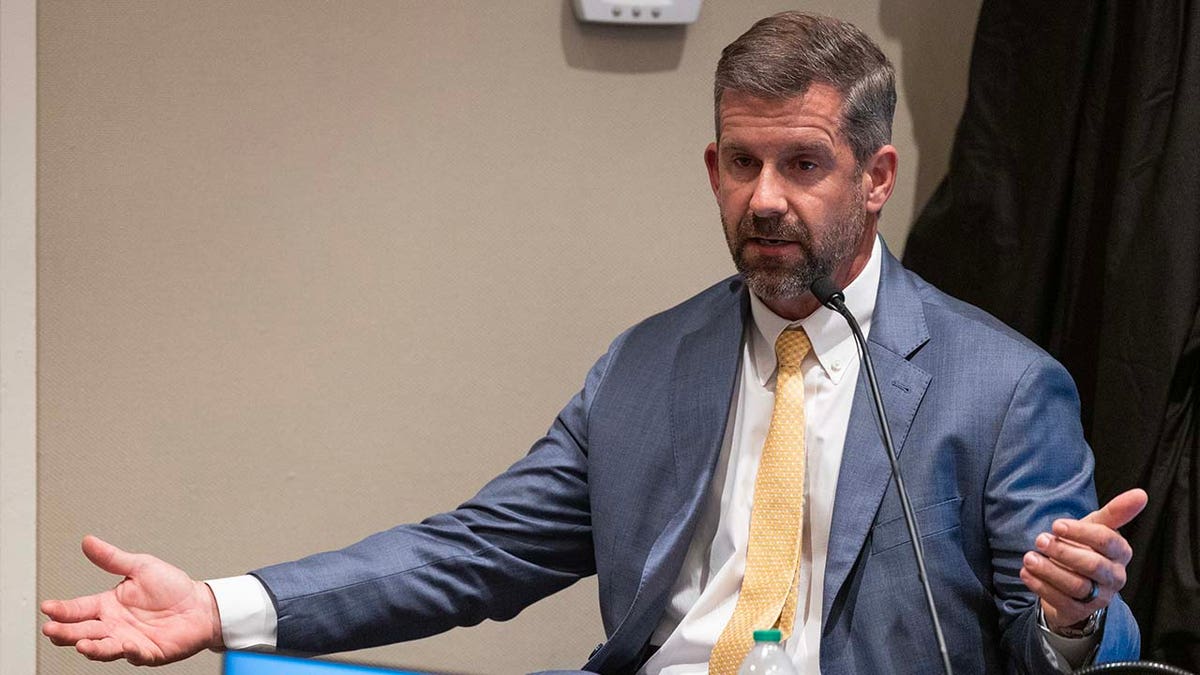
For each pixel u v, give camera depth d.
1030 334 6.07
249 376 6.23
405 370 6.36
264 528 6.25
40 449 6.09
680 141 6.55
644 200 6.54
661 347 4.93
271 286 6.24
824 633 4.26
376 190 6.31
